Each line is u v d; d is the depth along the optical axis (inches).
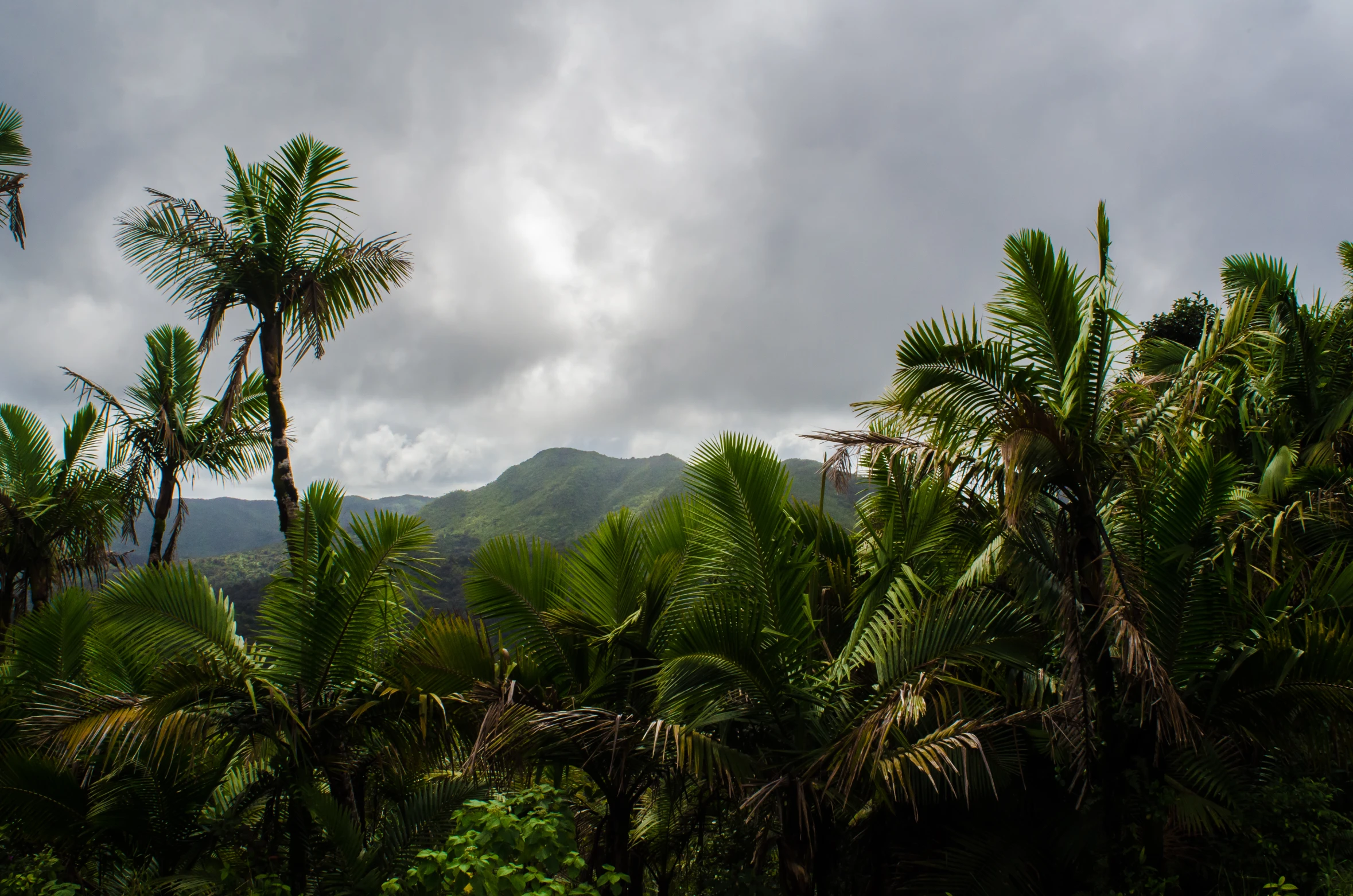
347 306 337.4
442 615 244.7
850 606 252.2
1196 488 213.0
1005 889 205.0
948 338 227.5
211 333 315.6
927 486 246.1
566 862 179.3
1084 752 185.5
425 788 246.1
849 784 181.3
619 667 247.4
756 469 238.4
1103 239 215.2
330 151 328.5
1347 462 335.9
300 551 250.7
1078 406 211.5
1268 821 199.2
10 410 417.4
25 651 275.7
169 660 235.0
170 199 309.7
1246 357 226.2
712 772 189.9
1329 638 187.3
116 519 430.0
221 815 258.1
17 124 341.1
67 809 239.3
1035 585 213.5
